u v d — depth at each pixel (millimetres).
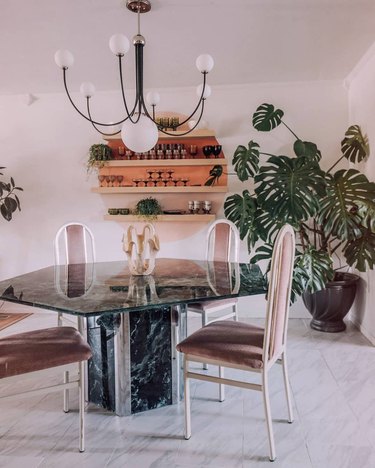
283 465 1735
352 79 3688
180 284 2127
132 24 2607
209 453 1831
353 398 2336
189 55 3146
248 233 3463
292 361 2887
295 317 4004
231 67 3426
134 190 3990
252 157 3541
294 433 1980
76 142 4191
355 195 3098
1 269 4352
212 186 3928
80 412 1857
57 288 2064
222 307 2666
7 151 4270
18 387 2549
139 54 2271
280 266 1797
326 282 3232
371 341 3270
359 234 3074
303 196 2994
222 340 1923
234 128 3988
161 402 2287
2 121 4254
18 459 1802
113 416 2184
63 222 4254
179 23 2605
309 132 3906
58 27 2646
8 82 3770
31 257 4316
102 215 4199
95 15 2486
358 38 2883
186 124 3969
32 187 4273
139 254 2432
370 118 3283
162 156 4008
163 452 1845
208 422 2102
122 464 1760
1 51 3043
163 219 3938
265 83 3857
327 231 3133
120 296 1859
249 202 3477
